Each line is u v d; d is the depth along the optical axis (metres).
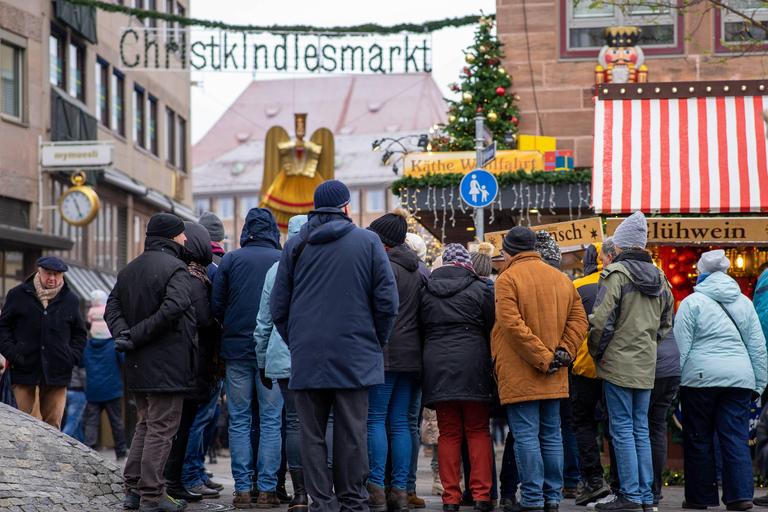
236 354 7.52
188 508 7.25
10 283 22.78
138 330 6.67
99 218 28.86
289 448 7.00
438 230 19.12
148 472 6.67
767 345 8.41
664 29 17.03
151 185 33.53
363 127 99.31
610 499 7.56
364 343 6.17
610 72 16.98
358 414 6.18
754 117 11.49
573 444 8.41
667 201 10.94
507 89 17.56
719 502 8.34
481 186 13.39
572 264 11.96
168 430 6.80
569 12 17.42
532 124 17.47
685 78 16.89
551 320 6.98
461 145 16.94
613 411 7.22
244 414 7.60
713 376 7.75
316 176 25.81
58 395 9.88
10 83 23.88
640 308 7.16
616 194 11.12
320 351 6.12
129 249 31.11
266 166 25.88
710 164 11.20
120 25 30.83
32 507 6.25
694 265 11.74
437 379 7.29
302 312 6.22
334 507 6.13
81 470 7.21
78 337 9.93
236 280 7.54
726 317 7.85
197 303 7.56
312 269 6.23
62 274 9.83
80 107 26.78
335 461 6.17
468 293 7.33
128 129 31.41
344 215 6.39
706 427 7.89
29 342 9.63
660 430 7.52
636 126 11.64
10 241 22.30
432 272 7.52
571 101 17.36
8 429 7.31
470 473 7.51
